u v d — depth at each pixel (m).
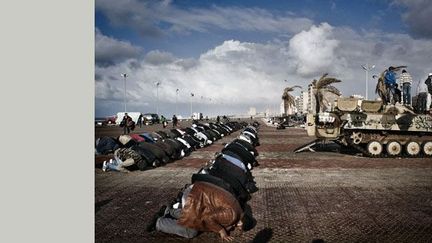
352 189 10.90
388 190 10.73
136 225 7.33
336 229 7.03
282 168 15.36
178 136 23.47
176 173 14.04
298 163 16.98
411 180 12.43
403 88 22.12
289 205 8.95
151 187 11.33
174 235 6.63
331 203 9.15
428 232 6.85
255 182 12.05
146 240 6.43
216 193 6.48
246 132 26.11
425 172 14.26
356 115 19.84
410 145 19.44
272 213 8.20
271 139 33.66
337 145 25.58
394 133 19.97
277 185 11.54
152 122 72.44
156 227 6.74
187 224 6.42
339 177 13.07
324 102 22.42
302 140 32.22
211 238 6.51
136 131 43.59
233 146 14.68
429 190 10.71
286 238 6.51
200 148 24.17
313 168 15.37
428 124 19.28
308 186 11.38
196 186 6.60
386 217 7.87
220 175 8.95
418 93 22.67
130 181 12.38
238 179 9.49
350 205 8.94
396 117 19.53
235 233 6.78
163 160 16.02
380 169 15.09
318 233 6.79
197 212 6.38
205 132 27.38
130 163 14.26
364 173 14.01
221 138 32.12
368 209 8.55
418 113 20.77
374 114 19.78
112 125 66.00
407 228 7.10
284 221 7.57
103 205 9.05
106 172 14.31
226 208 6.40
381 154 19.42
